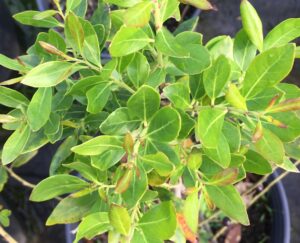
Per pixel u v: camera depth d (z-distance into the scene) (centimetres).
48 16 34
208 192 32
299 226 71
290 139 29
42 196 32
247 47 33
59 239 70
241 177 32
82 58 33
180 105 31
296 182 72
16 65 33
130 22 26
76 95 34
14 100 35
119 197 33
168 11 31
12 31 75
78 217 34
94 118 37
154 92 28
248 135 33
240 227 59
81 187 33
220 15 81
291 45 26
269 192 60
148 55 39
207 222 58
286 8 82
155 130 29
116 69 31
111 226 30
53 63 30
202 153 32
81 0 37
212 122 27
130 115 29
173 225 29
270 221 59
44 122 31
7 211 47
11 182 71
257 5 83
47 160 73
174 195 42
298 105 27
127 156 30
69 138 39
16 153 34
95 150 29
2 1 74
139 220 30
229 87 26
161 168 28
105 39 35
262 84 27
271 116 29
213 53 35
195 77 31
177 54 28
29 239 70
